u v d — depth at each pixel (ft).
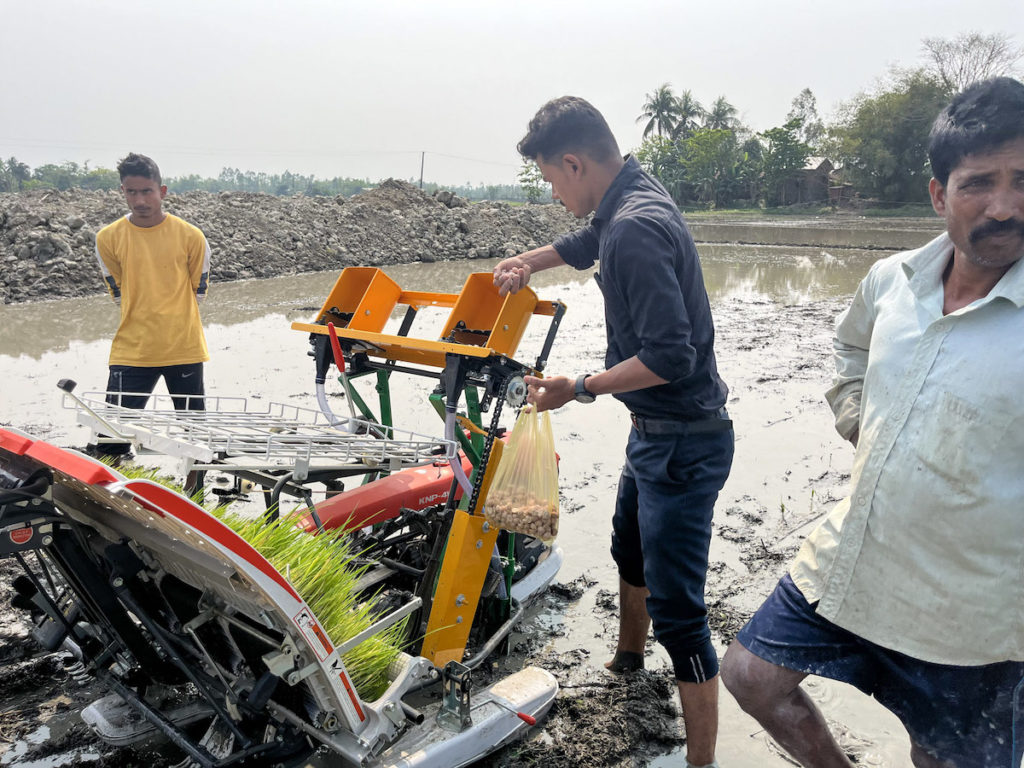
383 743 7.75
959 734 6.39
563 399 8.43
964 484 5.81
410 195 80.94
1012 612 5.94
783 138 252.42
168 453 7.95
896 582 6.28
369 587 10.60
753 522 15.78
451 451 9.03
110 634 8.46
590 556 14.48
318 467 8.57
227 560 6.32
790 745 7.36
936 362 5.98
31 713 9.76
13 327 32.91
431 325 34.42
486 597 10.57
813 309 44.01
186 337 15.64
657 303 7.78
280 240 60.34
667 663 11.38
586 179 8.73
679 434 8.62
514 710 9.05
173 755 9.04
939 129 5.82
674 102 306.55
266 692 7.27
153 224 15.16
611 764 9.25
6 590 12.42
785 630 7.03
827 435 21.03
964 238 5.67
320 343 10.55
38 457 6.54
